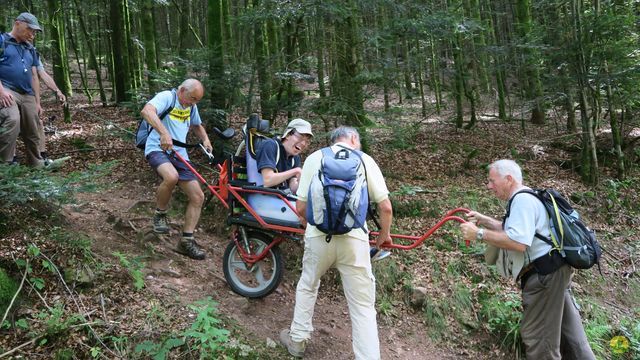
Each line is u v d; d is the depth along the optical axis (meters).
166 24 18.34
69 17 12.91
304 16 5.56
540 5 7.96
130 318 3.22
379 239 3.27
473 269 4.91
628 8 7.77
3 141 4.05
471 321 4.38
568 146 8.38
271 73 5.82
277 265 3.67
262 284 3.75
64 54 12.95
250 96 5.66
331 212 2.87
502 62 9.19
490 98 11.92
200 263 4.13
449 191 6.42
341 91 6.02
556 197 3.27
